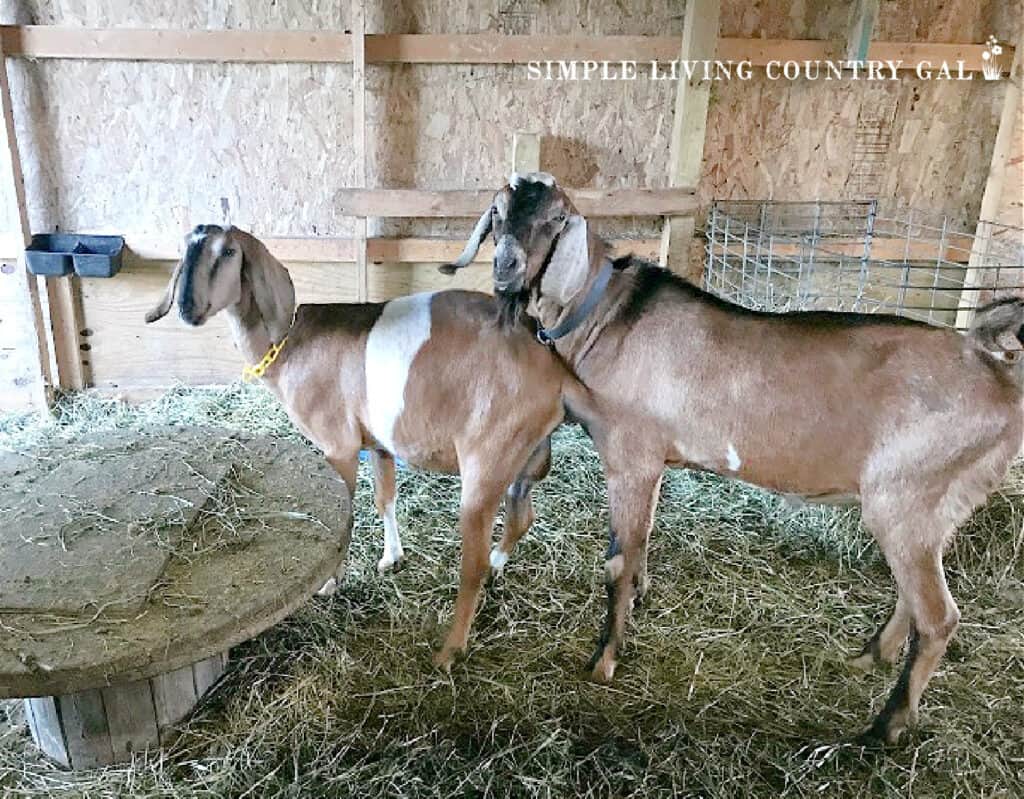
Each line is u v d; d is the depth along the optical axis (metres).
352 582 3.09
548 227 2.50
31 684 1.83
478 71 4.37
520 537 3.10
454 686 2.60
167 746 2.33
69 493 2.49
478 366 2.61
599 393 2.69
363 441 2.86
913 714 2.43
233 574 2.16
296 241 4.43
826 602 3.10
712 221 4.69
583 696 2.60
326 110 4.35
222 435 2.92
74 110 4.23
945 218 4.80
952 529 2.41
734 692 2.64
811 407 2.45
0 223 4.15
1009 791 2.30
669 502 3.74
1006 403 2.32
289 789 2.21
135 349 4.58
